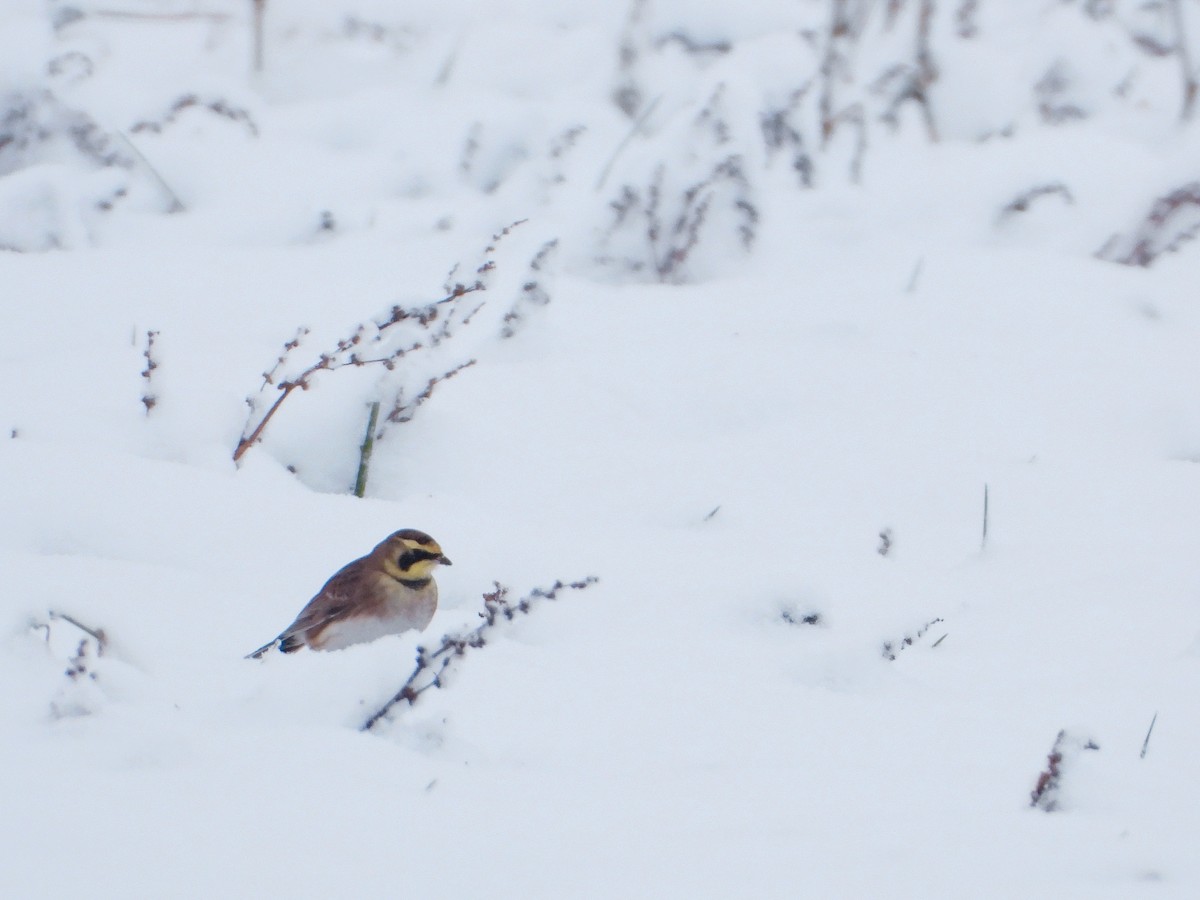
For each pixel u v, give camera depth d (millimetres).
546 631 8047
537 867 4648
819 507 10336
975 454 11133
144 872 4379
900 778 6000
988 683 7590
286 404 10875
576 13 23562
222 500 8930
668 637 7898
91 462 8930
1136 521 10227
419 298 10703
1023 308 13773
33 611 6375
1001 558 9484
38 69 16859
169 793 4930
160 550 8359
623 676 7273
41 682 5934
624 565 8938
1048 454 11266
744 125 15094
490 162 17531
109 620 6504
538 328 12688
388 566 7875
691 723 6707
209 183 16688
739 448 11102
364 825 4828
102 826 4648
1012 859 4938
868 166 18359
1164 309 13938
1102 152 18062
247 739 5477
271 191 16594
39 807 4750
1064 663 7824
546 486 10492
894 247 15445
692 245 14852
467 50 21641
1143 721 7008
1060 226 16234
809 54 18500
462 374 12000
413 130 18656
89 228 15344
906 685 7473
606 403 11703
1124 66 20828
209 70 20828
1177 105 20359
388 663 5965
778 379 12070
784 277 14633
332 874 4469
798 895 4570
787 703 7051
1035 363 12719
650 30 21406
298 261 14266
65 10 21141
